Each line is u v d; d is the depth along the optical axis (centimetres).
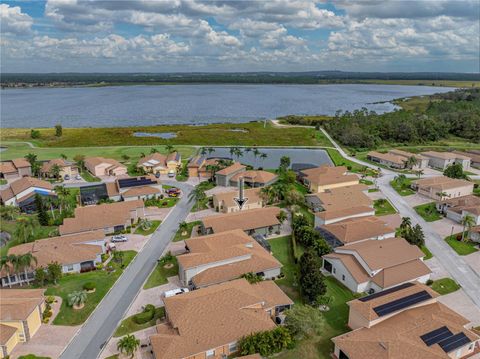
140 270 7094
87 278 6806
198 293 5697
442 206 10094
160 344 4831
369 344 4800
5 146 18375
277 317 5753
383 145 19638
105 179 13038
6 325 5138
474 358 5009
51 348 5106
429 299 5709
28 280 6631
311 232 7925
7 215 9188
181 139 19962
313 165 15225
